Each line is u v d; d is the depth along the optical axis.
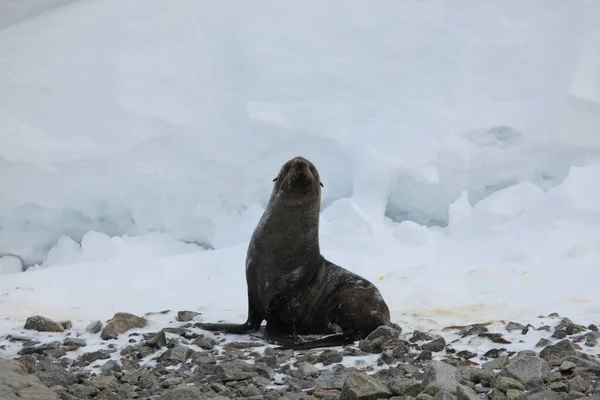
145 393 22.27
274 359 25.47
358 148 52.75
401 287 39.03
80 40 62.22
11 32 64.88
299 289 30.69
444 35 59.72
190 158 53.81
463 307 35.25
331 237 47.22
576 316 32.09
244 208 53.41
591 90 54.00
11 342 30.33
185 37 61.59
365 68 58.06
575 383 20.81
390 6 62.78
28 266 52.88
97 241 51.53
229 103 56.25
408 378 21.95
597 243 43.28
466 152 52.47
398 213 54.16
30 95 56.97
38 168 52.22
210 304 37.97
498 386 20.52
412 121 53.91
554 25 59.50
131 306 38.25
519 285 38.28
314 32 61.12
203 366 24.77
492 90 56.12
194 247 52.28
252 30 61.47
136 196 53.16
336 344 28.47
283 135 53.81
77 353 28.48
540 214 47.41
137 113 54.88
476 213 48.84
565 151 52.50
